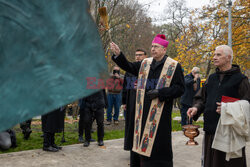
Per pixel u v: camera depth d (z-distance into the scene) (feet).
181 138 21.08
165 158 9.02
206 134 9.12
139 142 9.33
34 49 1.88
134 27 54.65
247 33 51.67
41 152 15.74
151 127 9.16
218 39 51.75
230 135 8.08
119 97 28.50
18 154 15.10
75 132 23.13
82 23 2.06
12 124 1.69
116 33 48.93
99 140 18.04
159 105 9.14
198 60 51.60
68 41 1.98
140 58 15.01
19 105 1.76
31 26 1.90
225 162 8.39
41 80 1.85
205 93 9.71
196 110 9.41
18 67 1.82
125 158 14.96
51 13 1.97
